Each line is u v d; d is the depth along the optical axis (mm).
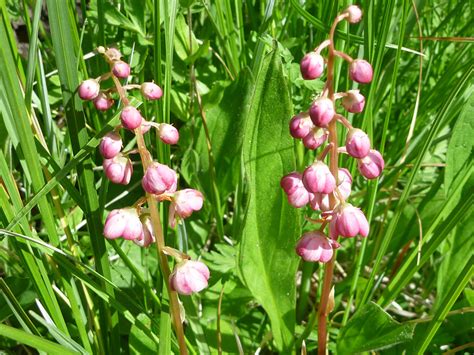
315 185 120
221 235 193
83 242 186
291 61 189
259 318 176
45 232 179
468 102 166
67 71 136
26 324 131
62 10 132
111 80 185
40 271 134
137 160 209
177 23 204
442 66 236
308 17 180
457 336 171
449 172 167
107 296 137
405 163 188
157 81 159
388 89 226
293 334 157
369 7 158
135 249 184
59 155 169
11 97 120
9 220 130
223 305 170
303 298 184
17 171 198
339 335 147
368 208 168
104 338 153
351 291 169
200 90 209
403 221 194
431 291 192
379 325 141
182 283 119
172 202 122
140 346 150
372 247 191
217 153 194
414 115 187
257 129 143
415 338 167
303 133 122
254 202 148
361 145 117
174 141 122
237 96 192
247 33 226
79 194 145
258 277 154
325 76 197
